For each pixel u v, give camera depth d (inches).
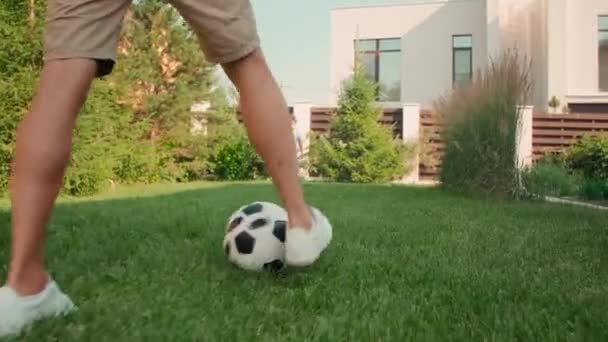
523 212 192.2
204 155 504.1
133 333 54.7
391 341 54.6
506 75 278.7
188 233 126.1
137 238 115.7
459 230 140.2
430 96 738.2
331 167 488.1
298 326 58.7
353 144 478.0
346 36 765.3
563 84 627.5
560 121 453.4
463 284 78.5
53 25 56.5
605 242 121.3
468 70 729.6
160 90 499.5
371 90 486.9
